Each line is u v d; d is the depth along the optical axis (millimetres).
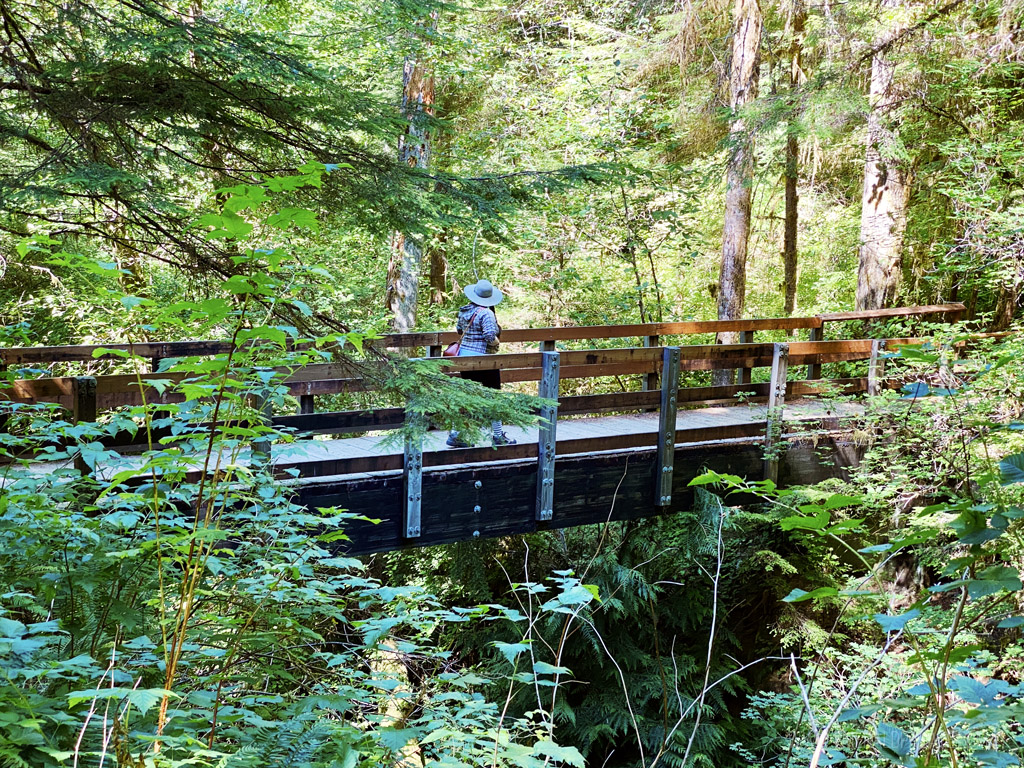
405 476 5938
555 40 15914
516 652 2068
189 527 2730
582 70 13508
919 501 7750
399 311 12234
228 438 2453
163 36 4754
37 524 2320
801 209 16859
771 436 7828
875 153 10828
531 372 7965
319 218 5871
